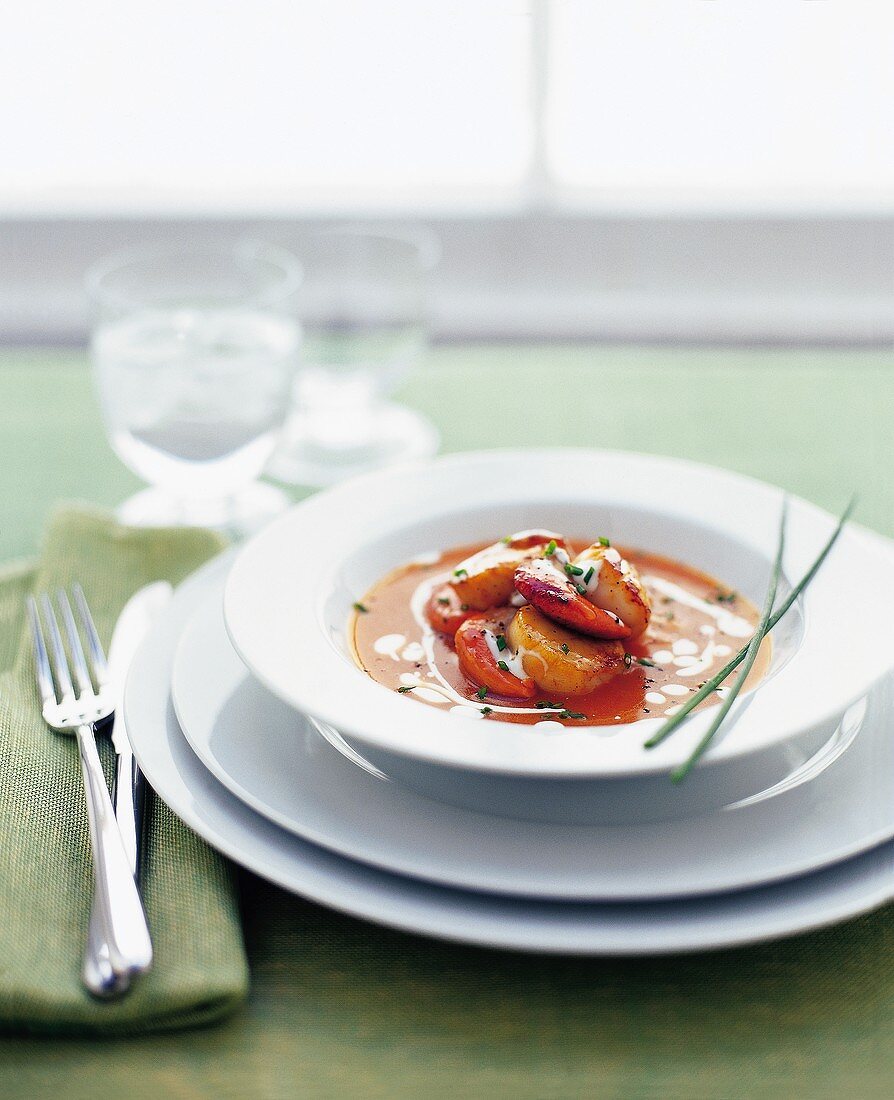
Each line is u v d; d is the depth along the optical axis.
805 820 0.55
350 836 0.55
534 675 0.61
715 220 1.19
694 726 0.56
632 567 0.64
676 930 0.52
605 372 0.97
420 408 0.93
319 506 0.70
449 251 1.24
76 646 0.67
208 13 1.22
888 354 1.00
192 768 0.59
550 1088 0.51
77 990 0.52
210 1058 0.52
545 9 1.20
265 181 1.29
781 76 1.18
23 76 1.23
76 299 1.23
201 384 0.78
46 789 0.60
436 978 0.54
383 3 1.23
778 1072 0.51
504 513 0.73
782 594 0.66
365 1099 0.51
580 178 1.25
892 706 0.61
